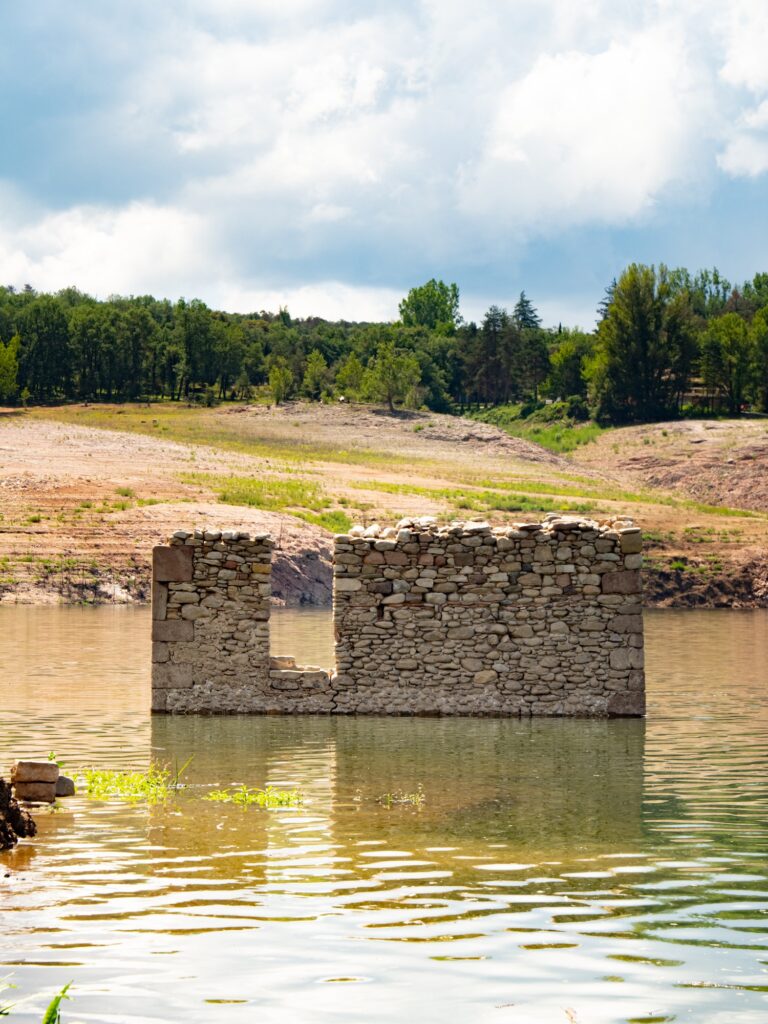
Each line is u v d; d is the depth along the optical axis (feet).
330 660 112.57
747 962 35.94
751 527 262.88
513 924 39.27
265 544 84.33
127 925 38.68
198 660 83.97
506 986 33.99
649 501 293.64
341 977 34.50
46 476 241.14
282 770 65.26
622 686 84.12
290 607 186.39
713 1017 32.01
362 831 51.78
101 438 309.83
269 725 79.87
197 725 79.66
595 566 84.28
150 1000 32.73
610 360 464.65
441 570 84.53
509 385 574.15
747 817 55.11
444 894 42.47
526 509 258.57
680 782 63.16
